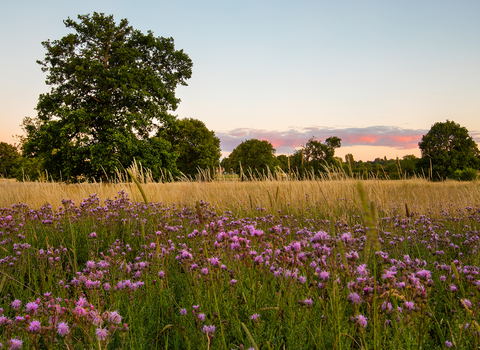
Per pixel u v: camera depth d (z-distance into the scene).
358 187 1.10
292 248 2.07
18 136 34.41
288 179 8.41
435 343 1.96
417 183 8.62
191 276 2.54
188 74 30.84
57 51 25.83
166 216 5.57
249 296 2.18
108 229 4.88
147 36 28.52
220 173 9.02
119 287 2.38
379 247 1.08
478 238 3.67
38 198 7.89
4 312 2.20
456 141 51.50
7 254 3.66
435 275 2.76
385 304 1.69
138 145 25.84
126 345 1.83
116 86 23.84
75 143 24.08
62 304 2.25
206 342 1.81
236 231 2.64
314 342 1.87
